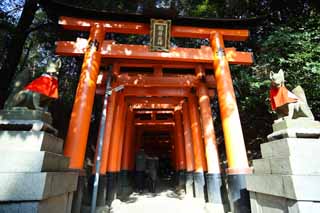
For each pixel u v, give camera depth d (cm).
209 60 1000
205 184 1176
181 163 1794
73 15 947
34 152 389
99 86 1200
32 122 433
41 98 477
